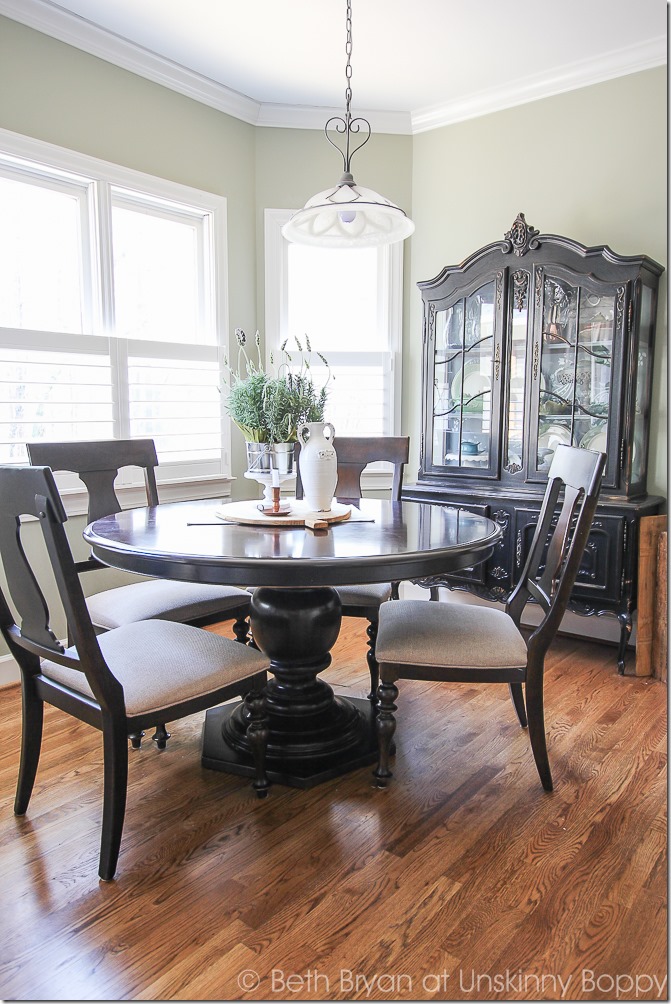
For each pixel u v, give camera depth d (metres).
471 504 3.36
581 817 1.89
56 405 2.94
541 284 3.14
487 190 3.64
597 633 3.42
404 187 3.91
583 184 3.32
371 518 2.27
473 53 3.15
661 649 2.89
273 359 3.87
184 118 3.40
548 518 2.27
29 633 1.73
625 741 2.33
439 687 2.82
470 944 1.42
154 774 2.12
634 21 2.86
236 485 3.85
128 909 1.52
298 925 1.47
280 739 2.17
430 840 1.78
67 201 3.01
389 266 3.94
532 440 3.25
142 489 3.33
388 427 4.01
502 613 2.25
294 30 2.95
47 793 1.99
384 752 2.02
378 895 1.57
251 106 3.66
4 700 2.66
